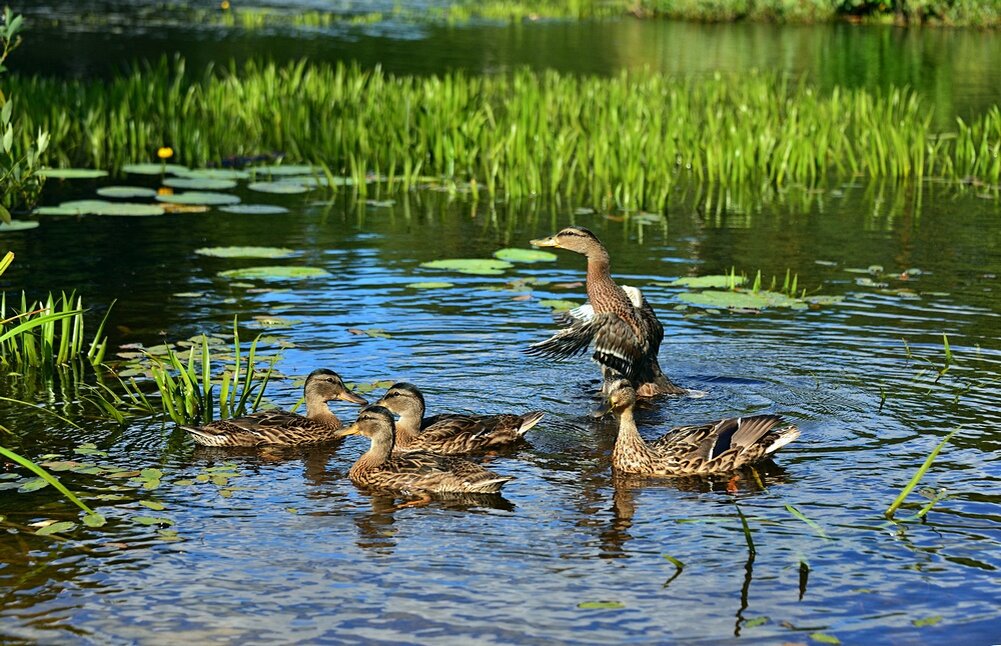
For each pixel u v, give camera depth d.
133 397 12.08
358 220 21.05
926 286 16.69
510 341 14.17
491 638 7.68
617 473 10.67
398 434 11.33
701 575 8.56
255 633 7.74
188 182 23.62
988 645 7.62
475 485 10.12
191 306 15.38
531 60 42.75
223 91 29.62
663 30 56.50
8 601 8.14
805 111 27.58
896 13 60.62
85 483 10.12
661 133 26.52
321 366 13.18
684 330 14.66
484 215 21.72
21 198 21.19
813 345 14.04
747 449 10.62
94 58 41.22
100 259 17.72
